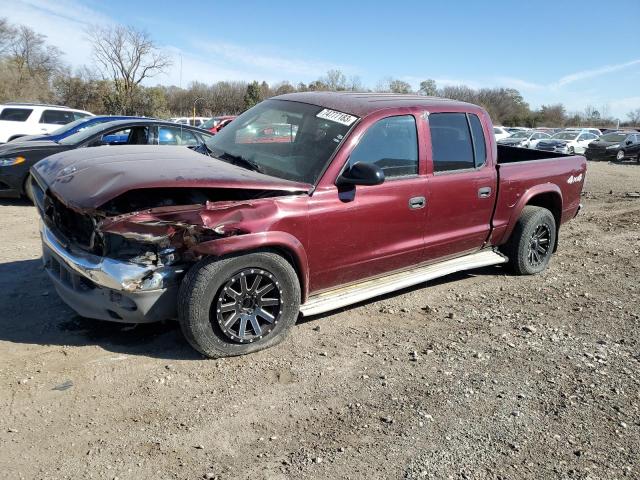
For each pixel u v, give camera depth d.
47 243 3.85
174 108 57.94
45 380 3.35
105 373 3.47
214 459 2.76
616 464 2.88
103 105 49.31
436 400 3.40
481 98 81.50
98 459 2.71
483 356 4.02
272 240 3.69
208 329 3.58
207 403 3.23
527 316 4.84
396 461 2.82
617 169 21.86
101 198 3.28
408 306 4.93
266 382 3.50
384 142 4.37
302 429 3.05
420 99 4.90
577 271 6.27
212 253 3.47
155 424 3.01
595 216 9.75
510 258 5.88
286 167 4.12
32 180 4.56
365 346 4.09
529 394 3.53
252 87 54.91
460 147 4.99
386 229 4.40
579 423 3.23
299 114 4.55
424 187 4.61
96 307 3.59
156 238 3.38
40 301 4.48
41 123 15.04
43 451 2.73
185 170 3.66
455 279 5.79
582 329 4.60
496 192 5.30
